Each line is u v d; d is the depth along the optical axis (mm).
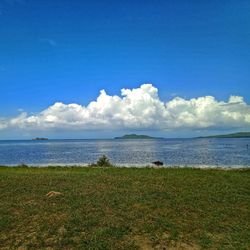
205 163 45375
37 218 10852
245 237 9258
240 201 13398
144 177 21266
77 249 8305
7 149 114500
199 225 10250
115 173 24688
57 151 92938
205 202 13133
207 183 18297
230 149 86500
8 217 10883
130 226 9945
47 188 16500
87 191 15562
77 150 97688
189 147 105875
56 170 28938
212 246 8602
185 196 14266
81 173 24734
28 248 8430
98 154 72938
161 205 12570
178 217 11117
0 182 18594
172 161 49750
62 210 11812
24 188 16438
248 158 53562
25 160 58000
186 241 8977
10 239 9031
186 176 21953
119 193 14984
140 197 13938
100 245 8445
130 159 55062
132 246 8484
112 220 10555
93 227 9969
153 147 112812
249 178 20734
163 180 19672
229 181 19203
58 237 9086
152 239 9016
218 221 10703
